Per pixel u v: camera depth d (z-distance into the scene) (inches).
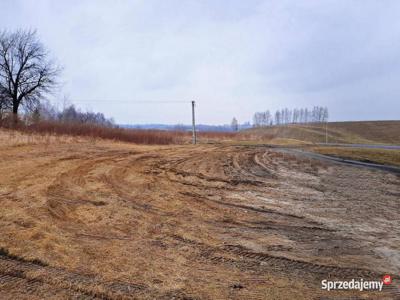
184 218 239.0
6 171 361.7
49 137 788.0
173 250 174.1
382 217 255.6
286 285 138.9
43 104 1364.4
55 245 170.1
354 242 198.4
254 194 334.3
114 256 161.0
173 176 425.7
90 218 224.2
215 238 197.9
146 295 123.7
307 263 164.6
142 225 215.9
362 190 359.9
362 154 743.7
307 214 262.2
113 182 356.2
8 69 1259.2
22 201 249.8
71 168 416.2
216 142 1417.3
